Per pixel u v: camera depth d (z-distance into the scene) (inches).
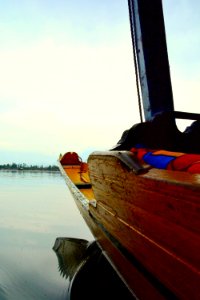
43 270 178.5
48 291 144.9
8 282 155.3
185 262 62.9
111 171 99.5
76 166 426.9
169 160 78.6
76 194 226.1
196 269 59.0
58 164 432.5
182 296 68.9
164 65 168.9
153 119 136.3
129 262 105.3
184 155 75.5
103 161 105.9
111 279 156.9
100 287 147.7
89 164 131.7
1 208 468.1
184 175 63.6
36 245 246.4
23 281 158.9
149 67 167.6
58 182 1505.9
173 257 67.6
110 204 114.4
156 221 72.5
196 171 63.9
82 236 294.0
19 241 260.5
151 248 80.3
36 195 725.9
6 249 230.4
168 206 64.3
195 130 137.6
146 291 94.6
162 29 170.9
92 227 176.9
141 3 170.4
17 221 361.4
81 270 172.6
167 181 62.4
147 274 90.0
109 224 123.8
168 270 72.7
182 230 60.7
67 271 177.0
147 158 92.6
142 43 169.8
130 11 185.6
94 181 131.0
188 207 56.3
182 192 57.6
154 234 76.0
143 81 172.4
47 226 338.3
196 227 55.0
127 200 90.7
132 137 135.7
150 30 169.0
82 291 143.9
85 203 190.1
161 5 172.1
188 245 59.8
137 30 175.0
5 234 287.0
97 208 142.8
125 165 85.0
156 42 169.0
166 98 167.9
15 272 173.6
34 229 318.0
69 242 260.2
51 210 474.3
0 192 764.6
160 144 134.7
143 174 75.9
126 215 96.4
